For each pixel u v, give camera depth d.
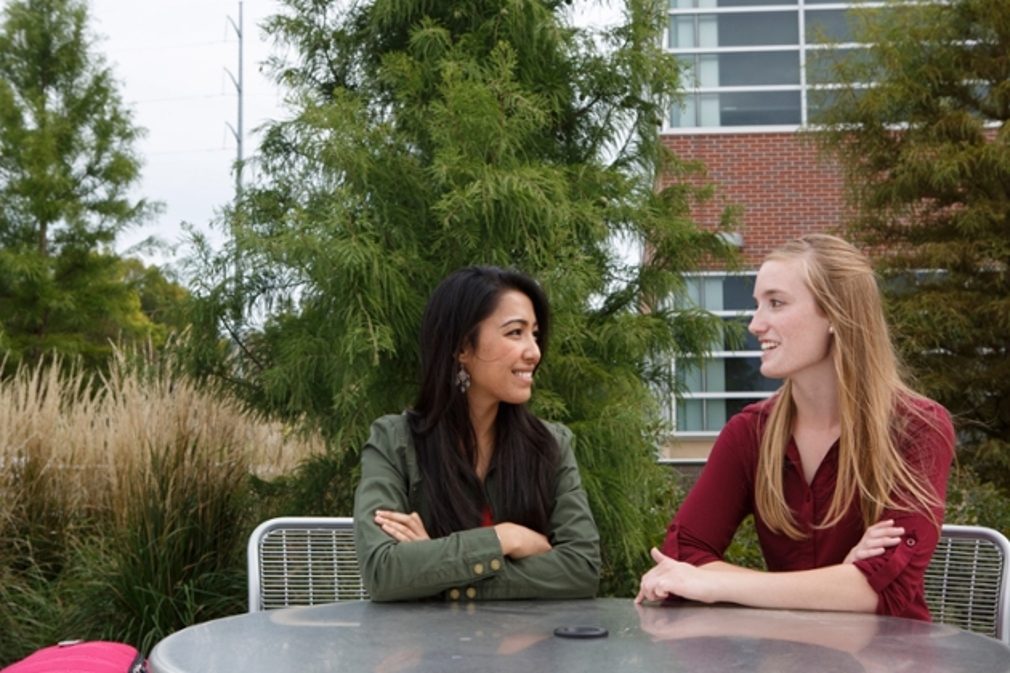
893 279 8.91
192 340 4.96
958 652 1.47
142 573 4.37
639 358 5.02
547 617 1.76
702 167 5.48
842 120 9.14
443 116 4.46
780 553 2.14
